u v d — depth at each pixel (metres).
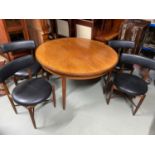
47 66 1.71
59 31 3.00
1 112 2.02
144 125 1.93
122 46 2.28
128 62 2.03
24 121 1.92
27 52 2.68
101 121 1.96
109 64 1.77
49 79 2.61
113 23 2.95
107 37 2.74
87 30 2.67
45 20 2.59
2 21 2.31
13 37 2.67
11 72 1.70
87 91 2.42
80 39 2.43
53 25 2.95
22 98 1.61
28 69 2.00
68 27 2.78
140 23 2.60
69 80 2.63
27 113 2.02
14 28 2.46
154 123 1.96
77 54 1.96
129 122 1.96
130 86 1.85
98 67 1.71
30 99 1.60
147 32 2.73
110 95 2.13
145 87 1.87
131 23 2.60
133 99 2.29
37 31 2.70
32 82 1.82
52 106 2.13
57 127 1.87
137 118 2.01
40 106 2.12
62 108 2.11
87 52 2.02
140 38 2.63
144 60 1.93
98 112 2.08
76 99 2.26
